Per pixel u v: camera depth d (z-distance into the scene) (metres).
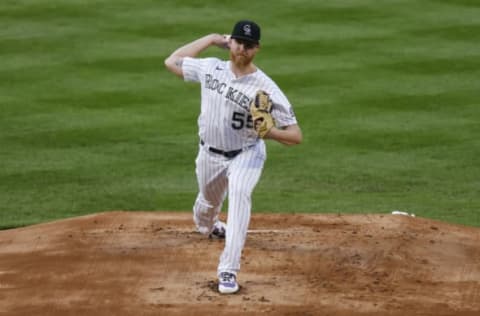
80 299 28.08
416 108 59.47
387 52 69.25
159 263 31.30
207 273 30.28
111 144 54.12
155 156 52.44
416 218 37.88
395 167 51.06
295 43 70.94
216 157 29.98
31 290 29.00
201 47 30.70
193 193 47.09
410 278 30.19
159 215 38.06
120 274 30.28
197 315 26.67
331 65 66.50
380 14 78.25
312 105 59.62
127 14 78.38
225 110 28.98
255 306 27.36
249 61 28.66
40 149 53.31
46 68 66.38
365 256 32.16
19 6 81.31
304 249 32.84
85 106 59.72
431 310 27.22
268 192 47.50
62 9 80.06
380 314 26.81
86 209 44.78
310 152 53.53
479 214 43.91
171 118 57.97
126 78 64.38
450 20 76.62
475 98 61.06
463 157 52.28
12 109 59.12
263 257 31.84
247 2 81.44
